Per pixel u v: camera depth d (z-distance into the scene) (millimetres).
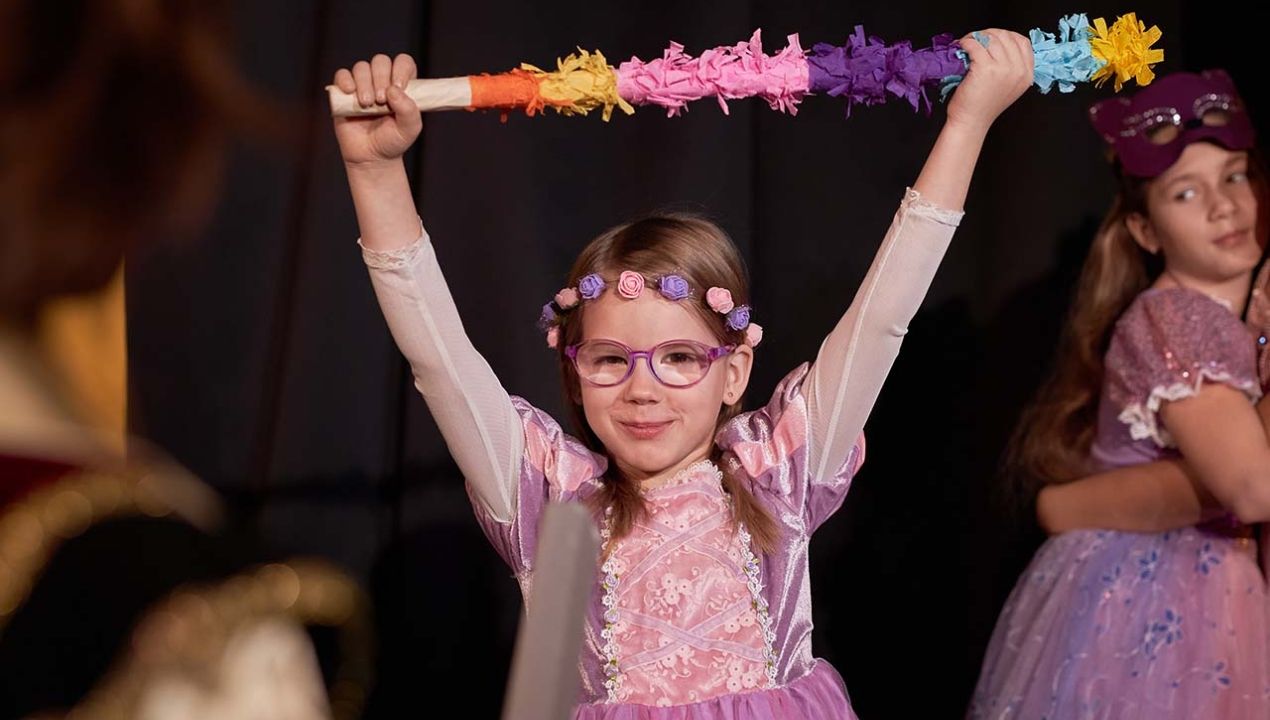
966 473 3479
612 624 2400
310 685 841
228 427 3172
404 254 2260
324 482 3125
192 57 835
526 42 3229
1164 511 2904
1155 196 3066
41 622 785
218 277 3160
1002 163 3504
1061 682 2891
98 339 896
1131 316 3018
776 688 2396
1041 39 2301
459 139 3223
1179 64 3537
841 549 3490
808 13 3410
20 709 769
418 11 3244
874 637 3496
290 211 3188
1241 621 2818
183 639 796
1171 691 2791
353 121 2172
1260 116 3521
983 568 3457
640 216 3123
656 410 2428
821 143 3439
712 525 2461
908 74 2227
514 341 3193
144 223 839
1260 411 2879
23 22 811
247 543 867
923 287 2400
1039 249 3473
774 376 3412
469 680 3246
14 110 813
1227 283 3049
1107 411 3090
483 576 3252
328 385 3123
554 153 3262
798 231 3434
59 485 834
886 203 3453
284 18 3158
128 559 811
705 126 3250
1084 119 3492
